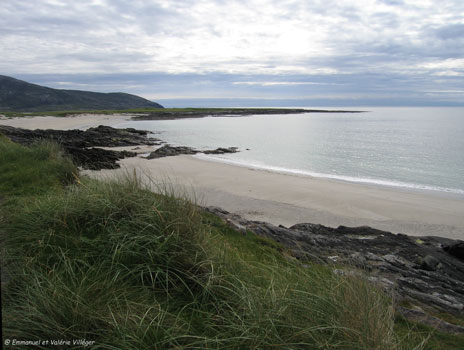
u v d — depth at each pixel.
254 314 2.88
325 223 15.70
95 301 2.89
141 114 123.38
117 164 29.02
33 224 4.49
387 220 16.55
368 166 33.41
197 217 4.86
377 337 2.71
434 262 9.30
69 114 111.25
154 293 3.39
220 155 39.22
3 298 2.89
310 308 3.03
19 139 37.69
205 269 3.79
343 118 139.75
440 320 4.54
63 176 9.08
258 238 7.35
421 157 39.09
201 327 2.97
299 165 33.66
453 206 19.08
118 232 4.19
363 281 3.55
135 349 2.43
